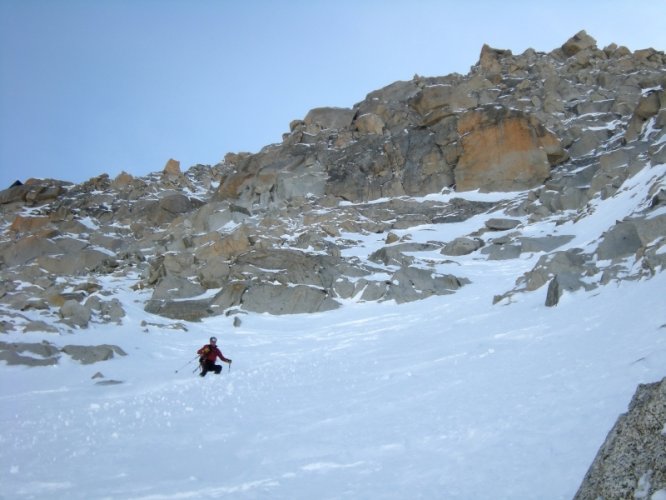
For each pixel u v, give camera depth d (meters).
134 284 31.20
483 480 7.26
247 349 21.52
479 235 33.97
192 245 37.22
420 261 30.05
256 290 27.08
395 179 44.56
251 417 11.96
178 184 54.88
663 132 33.59
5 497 8.30
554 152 41.16
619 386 9.43
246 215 42.94
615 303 15.68
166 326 24.84
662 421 4.77
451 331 18.62
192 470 9.03
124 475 9.00
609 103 46.59
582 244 25.94
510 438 8.40
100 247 40.53
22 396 16.39
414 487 7.39
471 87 51.06
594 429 8.02
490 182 41.56
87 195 52.91
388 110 51.00
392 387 12.79
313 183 45.75
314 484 7.92
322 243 33.47
